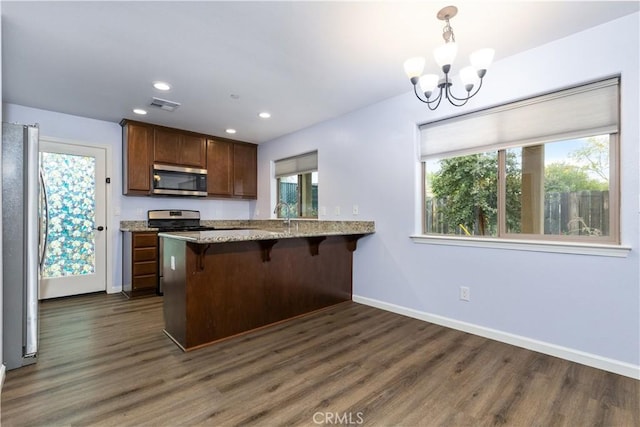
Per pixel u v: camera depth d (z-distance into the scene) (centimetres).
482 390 189
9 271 210
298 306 323
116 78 287
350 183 379
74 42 227
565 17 202
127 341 260
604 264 212
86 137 402
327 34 219
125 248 417
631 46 201
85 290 406
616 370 207
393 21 204
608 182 219
